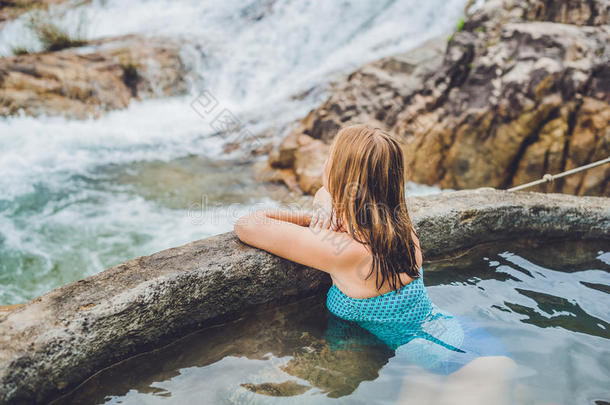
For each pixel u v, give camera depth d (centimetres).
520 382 156
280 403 151
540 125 493
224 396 155
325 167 184
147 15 1064
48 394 148
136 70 781
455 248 253
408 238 179
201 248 196
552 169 492
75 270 378
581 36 507
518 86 497
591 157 474
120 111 732
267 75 863
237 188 552
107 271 177
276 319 201
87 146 620
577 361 169
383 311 185
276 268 198
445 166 547
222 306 192
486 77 529
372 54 815
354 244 176
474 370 162
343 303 192
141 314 168
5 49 800
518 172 508
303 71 858
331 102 611
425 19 839
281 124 705
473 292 218
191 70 852
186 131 709
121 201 498
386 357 174
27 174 527
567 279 229
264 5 1027
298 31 938
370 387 158
